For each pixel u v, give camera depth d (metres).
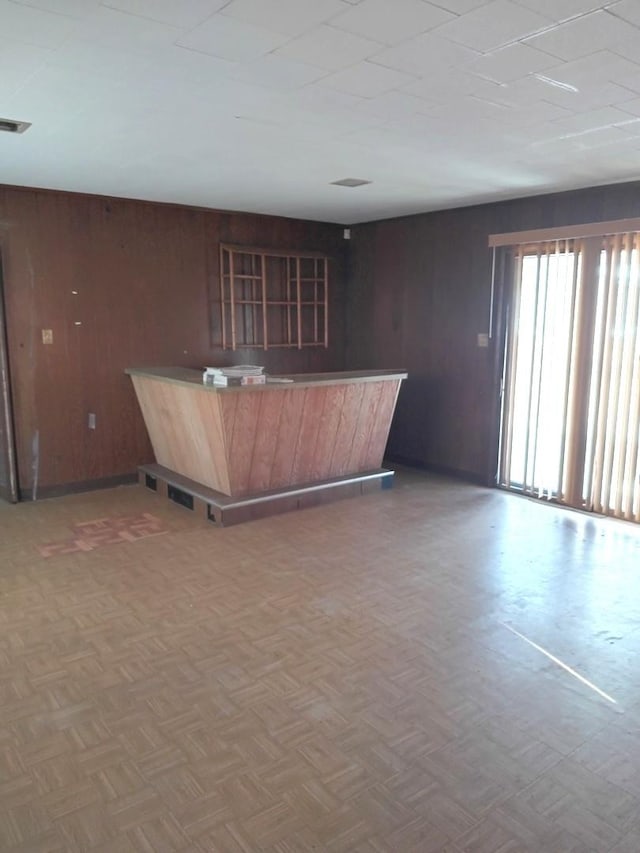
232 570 3.60
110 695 2.44
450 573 3.58
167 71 2.39
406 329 5.98
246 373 4.31
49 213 4.74
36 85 2.53
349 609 3.13
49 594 3.30
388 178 4.25
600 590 3.37
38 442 4.93
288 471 4.73
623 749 2.14
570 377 4.66
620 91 2.57
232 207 5.45
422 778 2.00
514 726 2.26
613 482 4.50
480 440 5.41
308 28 2.02
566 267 4.60
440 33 2.05
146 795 1.93
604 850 1.73
